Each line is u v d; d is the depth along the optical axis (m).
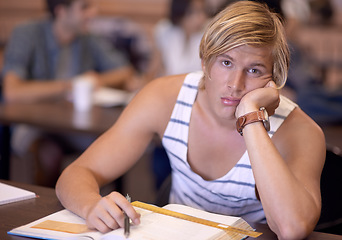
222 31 1.09
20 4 6.82
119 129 1.36
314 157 1.15
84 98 2.61
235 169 1.27
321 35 6.15
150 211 1.09
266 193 1.05
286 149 1.19
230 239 0.97
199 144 1.32
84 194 1.14
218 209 1.35
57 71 3.18
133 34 5.49
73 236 0.98
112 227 0.99
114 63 3.40
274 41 1.10
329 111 2.64
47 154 2.80
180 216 1.06
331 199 1.36
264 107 1.14
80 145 2.88
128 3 6.53
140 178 3.68
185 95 1.34
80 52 3.26
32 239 0.98
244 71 1.12
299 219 1.02
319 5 6.05
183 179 1.38
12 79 2.99
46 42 3.14
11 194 1.23
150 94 1.38
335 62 5.48
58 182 1.24
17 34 3.08
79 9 3.09
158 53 4.03
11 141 2.92
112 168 1.34
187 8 3.73
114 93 2.98
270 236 1.03
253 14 1.09
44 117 2.36
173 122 1.35
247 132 1.11
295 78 2.85
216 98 1.16
